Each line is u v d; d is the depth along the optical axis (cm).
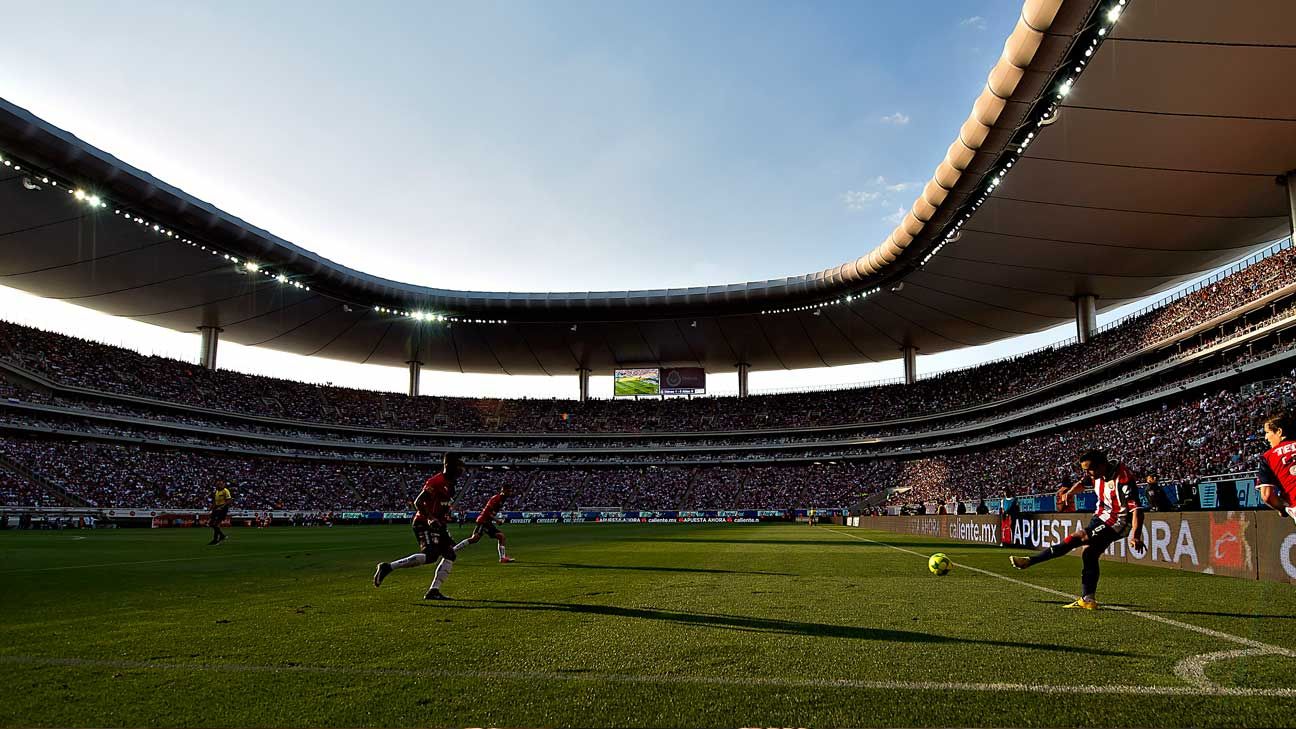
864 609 736
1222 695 407
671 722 367
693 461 7344
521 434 7581
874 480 6550
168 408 5878
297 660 507
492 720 372
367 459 7088
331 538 2898
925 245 4478
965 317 5884
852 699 404
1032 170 3347
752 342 7062
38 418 5044
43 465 4747
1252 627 619
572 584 1010
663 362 7775
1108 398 4803
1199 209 3634
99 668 486
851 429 6931
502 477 7319
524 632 614
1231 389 3731
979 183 3578
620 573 1191
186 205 4241
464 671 473
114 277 5178
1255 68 2480
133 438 5541
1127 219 3788
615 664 490
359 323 6656
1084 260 4447
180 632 623
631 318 6550
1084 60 2556
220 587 998
